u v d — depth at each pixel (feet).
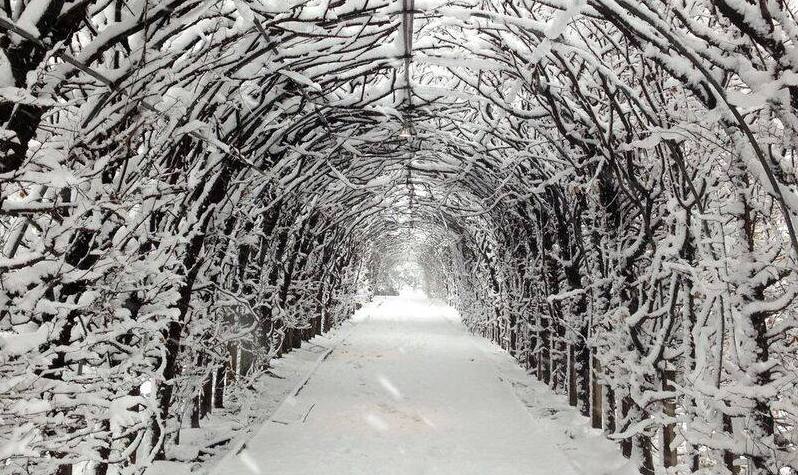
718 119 12.57
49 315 9.84
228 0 12.77
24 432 7.13
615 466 21.03
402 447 23.04
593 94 20.79
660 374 18.13
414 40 21.61
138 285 12.72
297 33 14.94
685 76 12.57
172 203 14.35
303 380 36.81
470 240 73.36
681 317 19.34
